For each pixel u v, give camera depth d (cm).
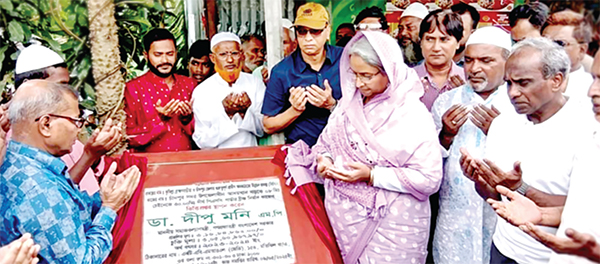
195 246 220
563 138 209
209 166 240
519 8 226
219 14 245
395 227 229
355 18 245
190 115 250
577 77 208
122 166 239
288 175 240
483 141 233
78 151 240
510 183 222
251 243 223
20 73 233
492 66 227
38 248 181
